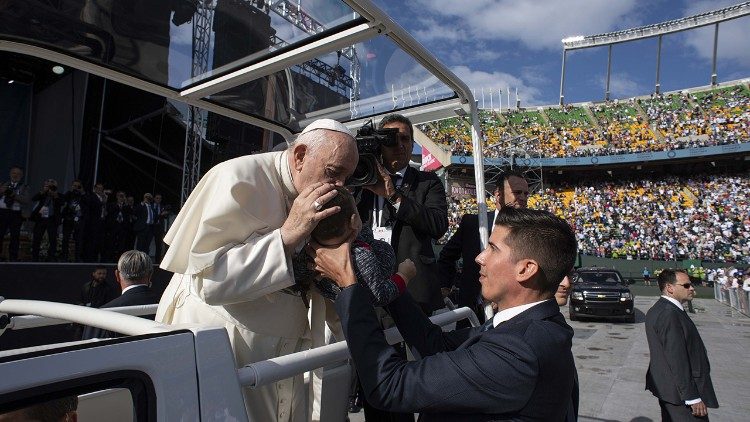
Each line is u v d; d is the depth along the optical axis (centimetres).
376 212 247
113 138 933
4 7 176
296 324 145
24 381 72
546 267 141
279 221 141
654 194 3391
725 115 3553
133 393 86
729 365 793
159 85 245
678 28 3984
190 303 144
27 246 752
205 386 94
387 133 195
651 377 377
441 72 223
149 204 916
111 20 188
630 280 2477
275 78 246
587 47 4322
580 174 3784
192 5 186
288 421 143
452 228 2738
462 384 119
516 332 127
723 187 3219
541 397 121
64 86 895
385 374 121
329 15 179
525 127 4112
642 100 4038
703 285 2417
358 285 128
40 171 887
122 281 358
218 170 133
